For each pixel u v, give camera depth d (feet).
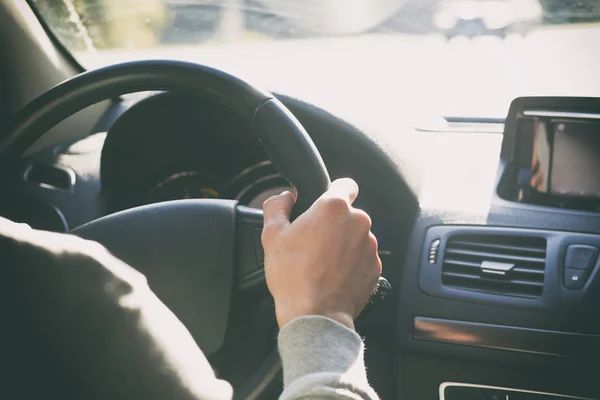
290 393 1.68
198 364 1.69
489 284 4.98
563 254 4.89
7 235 1.41
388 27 20.59
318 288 1.88
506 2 15.21
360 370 1.76
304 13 23.98
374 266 2.01
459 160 5.66
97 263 1.49
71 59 7.25
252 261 3.26
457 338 4.94
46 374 1.41
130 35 11.32
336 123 5.16
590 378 4.78
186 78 3.11
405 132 5.76
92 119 6.75
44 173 6.15
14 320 1.38
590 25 11.76
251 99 2.99
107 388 1.46
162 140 6.08
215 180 6.47
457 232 5.10
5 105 6.52
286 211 2.16
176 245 3.23
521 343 4.83
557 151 5.20
